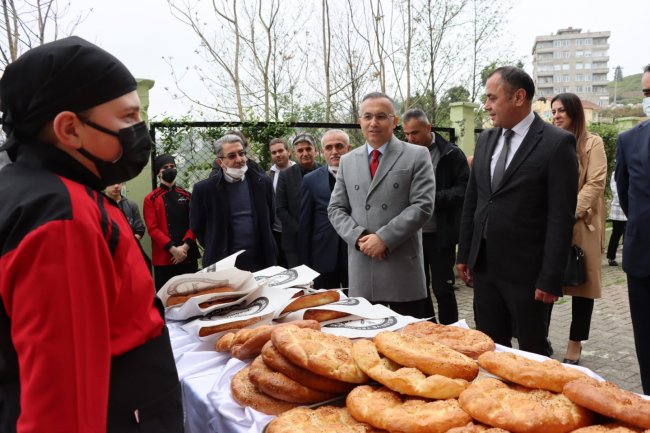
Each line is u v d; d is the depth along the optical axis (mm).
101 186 1192
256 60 8172
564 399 1283
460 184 4258
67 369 921
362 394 1374
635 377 3648
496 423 1208
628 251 2693
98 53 1100
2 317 1007
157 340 1214
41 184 1013
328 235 3996
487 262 2750
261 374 1520
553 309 5426
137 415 1146
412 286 2973
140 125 1167
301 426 1289
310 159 4660
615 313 5258
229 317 2100
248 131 5523
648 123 2678
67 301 929
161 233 4777
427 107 9203
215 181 3906
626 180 2822
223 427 1514
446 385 1351
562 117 3705
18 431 918
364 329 1907
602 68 102750
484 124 9695
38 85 1049
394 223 2830
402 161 2941
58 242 933
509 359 1434
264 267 3988
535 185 2543
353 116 8352
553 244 2469
